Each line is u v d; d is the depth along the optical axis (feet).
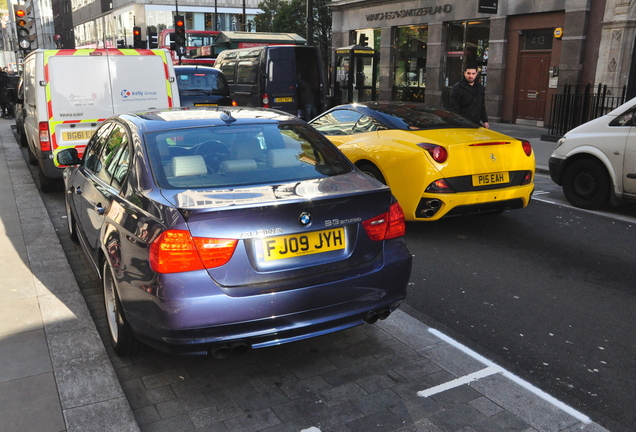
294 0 116.98
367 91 75.77
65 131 26.78
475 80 29.17
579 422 10.02
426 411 10.28
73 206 17.24
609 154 24.63
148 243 9.97
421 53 73.10
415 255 19.44
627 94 48.73
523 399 10.71
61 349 12.10
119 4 207.72
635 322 14.26
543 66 56.18
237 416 10.19
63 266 17.11
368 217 11.02
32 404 10.17
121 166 12.71
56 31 334.03
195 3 196.44
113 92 27.53
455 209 19.81
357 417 10.12
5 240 19.76
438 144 19.63
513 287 16.57
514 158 20.65
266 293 9.98
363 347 12.74
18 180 30.78
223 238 9.74
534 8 55.31
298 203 10.11
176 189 10.86
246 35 84.02
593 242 20.98
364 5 80.43
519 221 23.89
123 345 11.83
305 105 49.42
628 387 11.28
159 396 10.85
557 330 13.80
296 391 10.98
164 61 28.68
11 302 14.49
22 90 37.81
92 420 9.75
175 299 9.59
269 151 12.46
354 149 21.89
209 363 12.06
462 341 13.11
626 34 47.83
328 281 10.50
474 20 64.49
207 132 12.69
